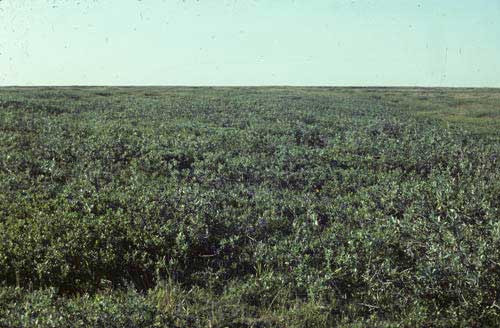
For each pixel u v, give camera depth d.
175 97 40.69
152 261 7.61
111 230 8.36
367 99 45.53
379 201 11.08
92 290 7.05
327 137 20.39
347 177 13.53
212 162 14.76
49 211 9.58
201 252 8.34
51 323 5.68
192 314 6.37
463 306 6.55
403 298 6.87
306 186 12.84
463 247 7.06
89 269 7.38
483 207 8.98
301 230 9.21
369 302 6.92
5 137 16.52
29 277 7.20
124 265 7.60
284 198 11.33
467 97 50.97
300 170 14.17
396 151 16.56
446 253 7.07
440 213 9.31
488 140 22.42
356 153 17.00
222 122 24.14
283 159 15.17
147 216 9.09
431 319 6.50
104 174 12.91
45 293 6.69
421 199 9.99
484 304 6.63
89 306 6.23
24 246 7.66
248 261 8.02
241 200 10.88
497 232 7.27
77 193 10.62
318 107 34.66
